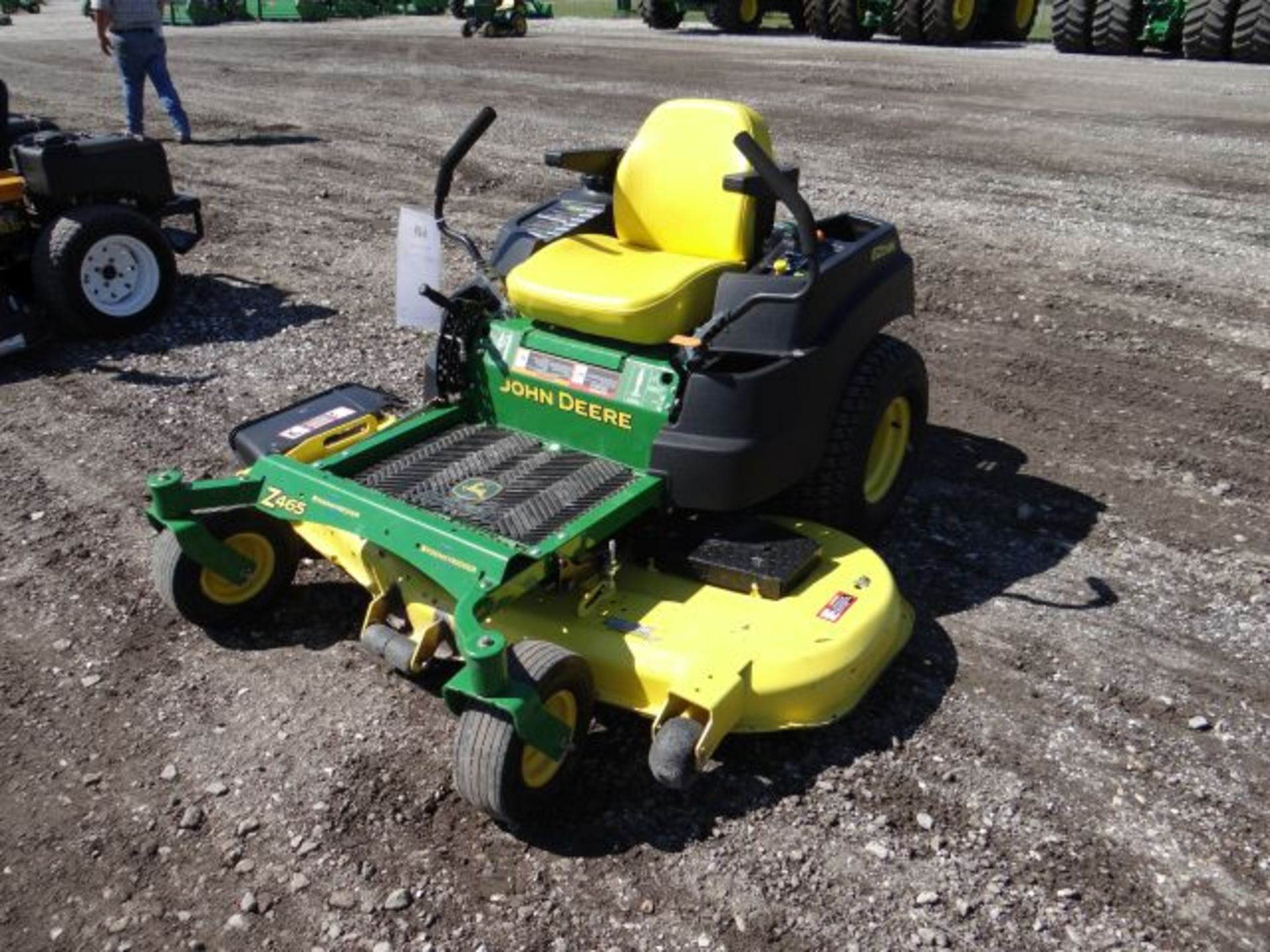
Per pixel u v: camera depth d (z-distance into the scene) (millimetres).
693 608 3469
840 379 3932
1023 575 4250
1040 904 2863
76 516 4738
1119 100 12156
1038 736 3436
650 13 20969
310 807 3227
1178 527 4539
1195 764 3311
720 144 3969
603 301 3670
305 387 5918
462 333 4121
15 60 19422
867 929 2807
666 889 2938
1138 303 6680
